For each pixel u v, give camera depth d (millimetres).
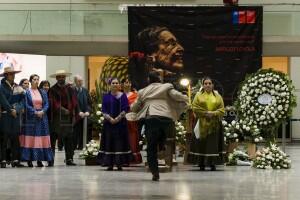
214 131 12047
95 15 20688
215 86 19688
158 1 25109
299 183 9680
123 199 7699
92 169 12266
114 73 22781
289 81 13875
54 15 20766
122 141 11984
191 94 14273
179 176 10828
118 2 25016
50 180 10039
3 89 12703
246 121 13836
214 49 19734
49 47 21219
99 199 7691
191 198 7793
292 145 22406
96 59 25469
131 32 19953
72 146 13469
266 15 20344
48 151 12992
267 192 8453
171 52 19812
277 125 13906
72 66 25469
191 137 12391
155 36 19891
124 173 11383
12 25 20781
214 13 19766
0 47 21281
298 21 20281
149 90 9836
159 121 9711
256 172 11742
